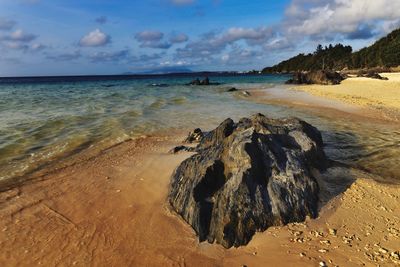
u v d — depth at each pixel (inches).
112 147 535.8
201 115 821.9
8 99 1295.5
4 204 334.6
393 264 225.9
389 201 318.0
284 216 276.5
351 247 246.1
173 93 1571.1
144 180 382.9
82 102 1144.2
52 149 522.9
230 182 285.6
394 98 1079.6
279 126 416.5
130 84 2733.8
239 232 257.9
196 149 472.4
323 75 2066.9
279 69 7012.8
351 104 987.3
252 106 995.9
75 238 270.5
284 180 299.0
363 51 4648.1
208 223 271.4
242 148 300.7
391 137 576.1
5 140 567.5
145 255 246.4
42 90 1962.4
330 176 374.0
